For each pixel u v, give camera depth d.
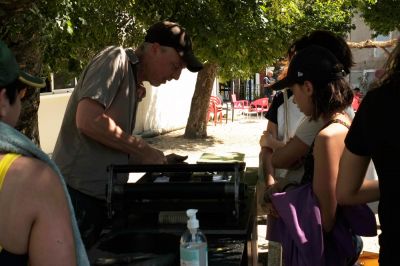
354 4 12.04
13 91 1.45
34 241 1.34
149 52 2.85
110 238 2.11
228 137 14.59
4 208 1.33
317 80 2.26
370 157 1.84
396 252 1.67
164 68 2.86
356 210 2.28
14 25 2.99
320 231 2.19
